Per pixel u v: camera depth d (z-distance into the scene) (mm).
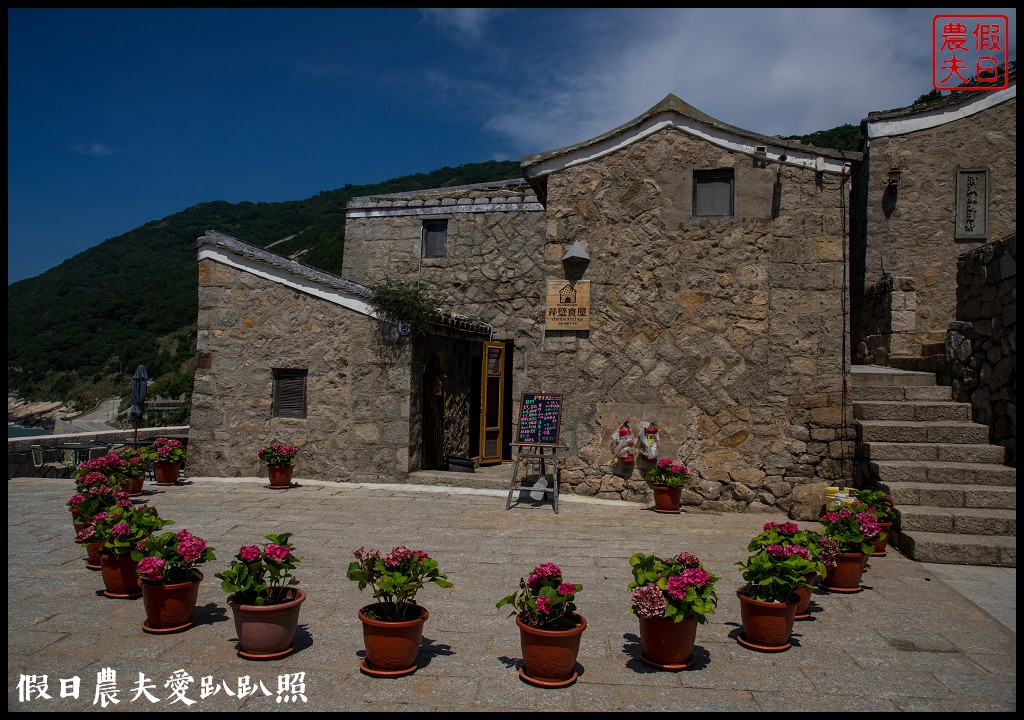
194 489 9016
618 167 8500
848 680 3771
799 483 7910
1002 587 5398
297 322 9680
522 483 8695
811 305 7984
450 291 11891
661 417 8250
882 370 9133
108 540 4812
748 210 8148
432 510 7867
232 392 9875
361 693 3557
